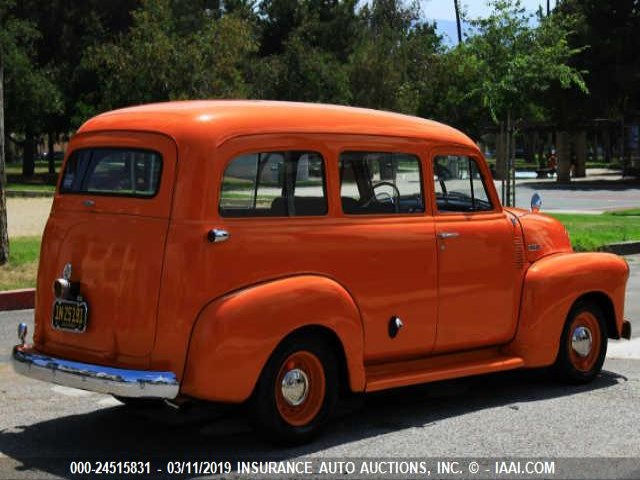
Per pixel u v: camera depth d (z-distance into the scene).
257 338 5.57
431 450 5.97
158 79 29.53
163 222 5.59
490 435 6.32
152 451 5.92
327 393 6.05
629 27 45.75
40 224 20.81
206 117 5.75
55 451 5.93
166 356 5.51
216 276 5.55
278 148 5.93
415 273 6.56
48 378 5.86
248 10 50.56
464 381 7.92
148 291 5.56
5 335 10.02
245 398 5.59
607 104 48.12
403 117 6.87
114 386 5.48
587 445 6.11
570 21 21.16
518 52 20.25
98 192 6.00
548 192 40.59
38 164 77.25
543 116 52.66
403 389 7.63
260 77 41.12
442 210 6.87
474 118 45.50
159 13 30.94
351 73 45.00
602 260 7.80
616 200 35.38
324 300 5.89
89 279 5.87
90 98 43.38
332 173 6.19
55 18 44.09
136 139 5.87
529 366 7.34
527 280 7.33
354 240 6.21
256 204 5.81
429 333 6.68
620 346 9.46
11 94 38.84
